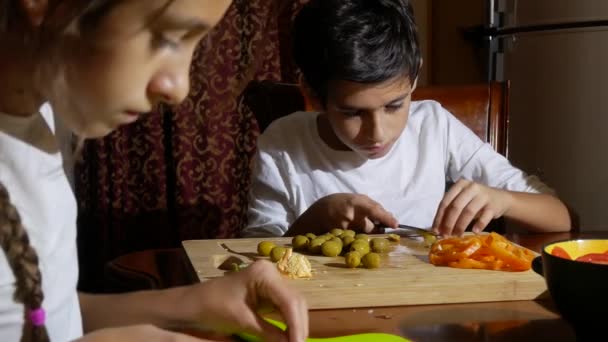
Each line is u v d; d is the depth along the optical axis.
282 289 0.83
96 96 0.62
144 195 2.83
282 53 2.77
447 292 1.07
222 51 2.73
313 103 1.71
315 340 0.87
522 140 2.86
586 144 2.71
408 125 1.89
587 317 0.81
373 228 1.49
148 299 0.89
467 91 2.00
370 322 0.97
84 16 0.59
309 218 1.53
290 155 1.83
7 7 0.61
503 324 0.95
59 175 0.81
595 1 2.65
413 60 1.53
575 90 2.71
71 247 0.84
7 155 0.76
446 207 1.48
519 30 2.83
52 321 0.80
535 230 1.58
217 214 2.87
